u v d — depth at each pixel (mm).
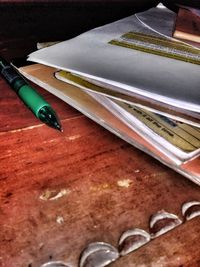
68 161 180
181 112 186
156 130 186
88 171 175
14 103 228
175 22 280
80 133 203
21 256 132
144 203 160
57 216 149
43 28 330
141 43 250
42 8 338
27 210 151
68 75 227
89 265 131
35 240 138
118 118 200
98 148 192
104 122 199
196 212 158
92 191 164
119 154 190
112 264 133
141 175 176
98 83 208
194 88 189
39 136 197
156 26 292
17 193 158
